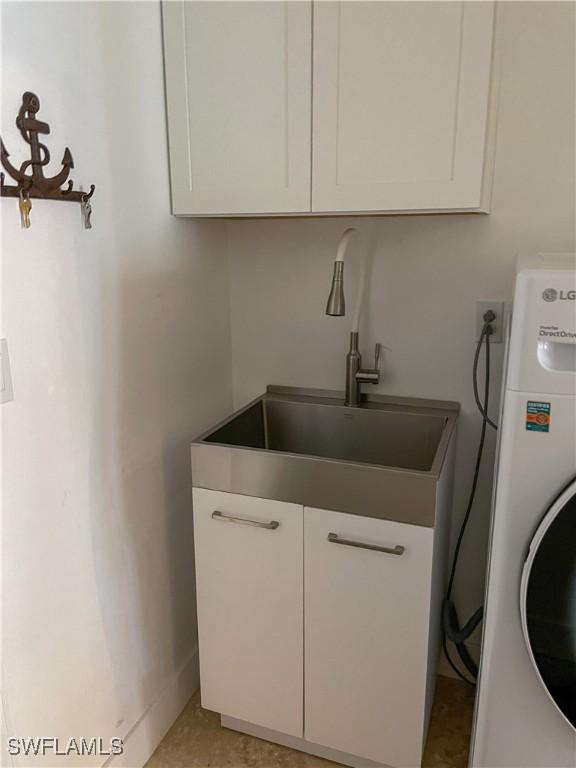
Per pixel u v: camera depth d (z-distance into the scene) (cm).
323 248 179
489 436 174
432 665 161
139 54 141
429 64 128
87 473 135
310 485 138
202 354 180
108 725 150
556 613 115
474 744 134
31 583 121
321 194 143
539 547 112
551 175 153
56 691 131
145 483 157
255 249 187
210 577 156
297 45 136
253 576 151
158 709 170
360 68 133
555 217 156
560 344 107
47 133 114
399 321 176
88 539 137
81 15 122
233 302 193
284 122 142
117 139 136
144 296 150
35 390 118
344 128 137
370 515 135
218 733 175
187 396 173
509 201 158
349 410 179
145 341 152
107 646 147
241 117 145
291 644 153
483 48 124
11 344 112
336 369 187
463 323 170
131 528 153
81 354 130
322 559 143
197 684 191
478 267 165
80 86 123
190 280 170
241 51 141
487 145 135
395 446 178
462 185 132
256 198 149
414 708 145
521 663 122
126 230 141
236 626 158
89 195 125
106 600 145
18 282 112
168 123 152
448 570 187
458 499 182
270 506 144
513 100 151
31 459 119
